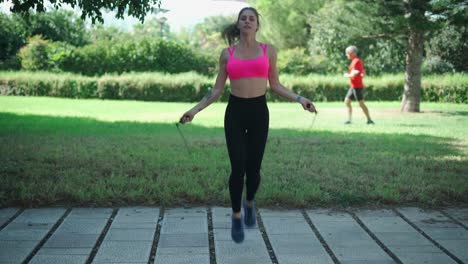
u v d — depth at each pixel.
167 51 26.22
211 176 6.35
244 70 4.09
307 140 9.55
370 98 20.53
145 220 4.93
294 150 8.38
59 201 5.47
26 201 5.36
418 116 14.31
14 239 4.37
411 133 10.73
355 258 4.02
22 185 5.70
